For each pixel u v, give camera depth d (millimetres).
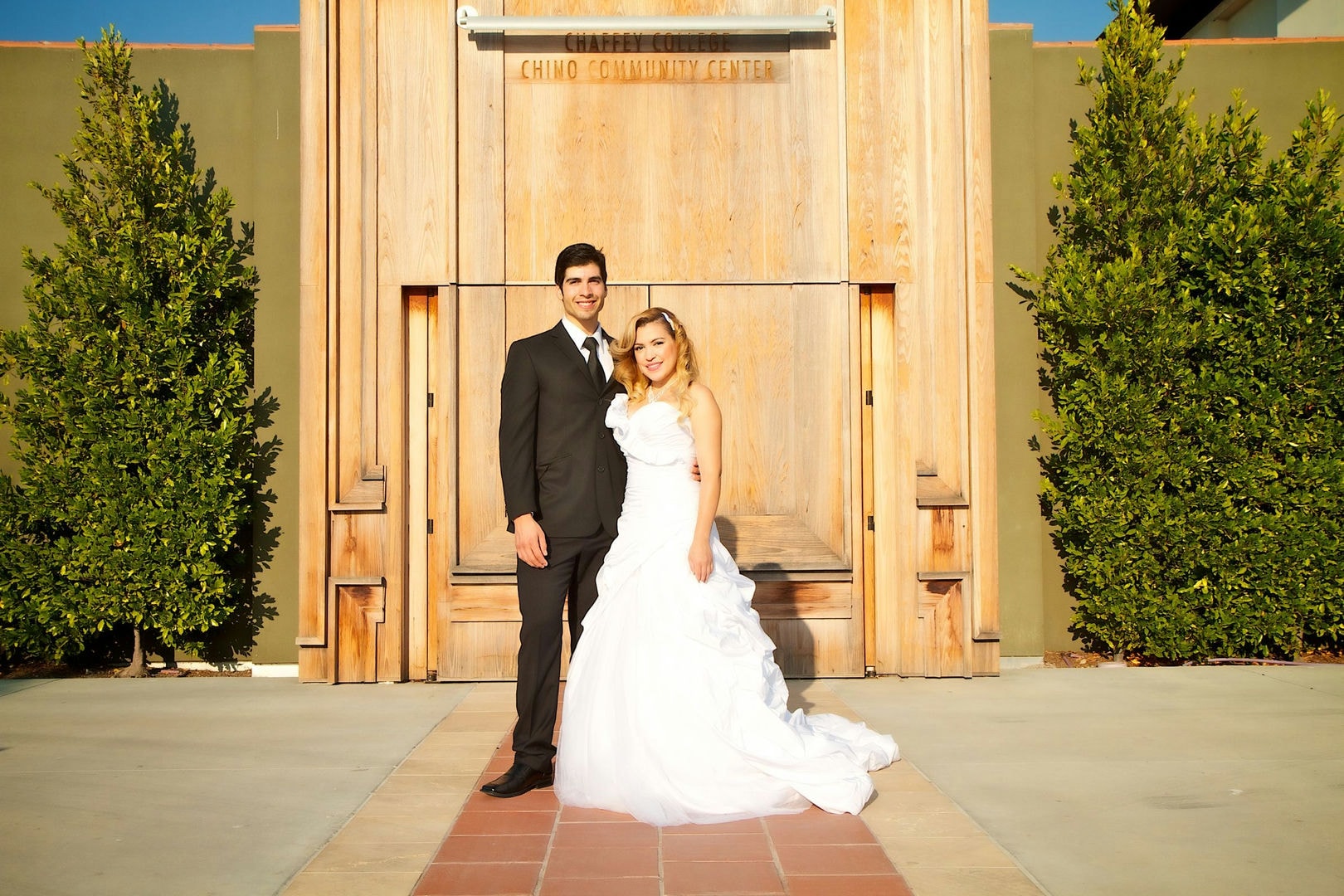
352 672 4895
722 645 3141
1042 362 5539
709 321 4969
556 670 3285
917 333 4984
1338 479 5176
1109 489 5258
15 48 5496
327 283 4887
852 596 4914
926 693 4590
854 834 2773
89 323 5066
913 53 5012
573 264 3375
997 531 5195
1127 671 5055
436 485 5020
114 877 2455
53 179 5496
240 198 5480
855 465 4930
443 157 4941
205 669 5363
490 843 2713
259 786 3227
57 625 5020
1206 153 5324
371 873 2482
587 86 4980
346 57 4941
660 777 2959
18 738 3838
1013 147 5551
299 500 5129
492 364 4902
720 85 5000
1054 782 3225
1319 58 5867
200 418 5160
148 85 5469
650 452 3316
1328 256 5160
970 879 2428
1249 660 5344
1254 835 2717
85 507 4992
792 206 4988
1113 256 5504
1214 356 5355
